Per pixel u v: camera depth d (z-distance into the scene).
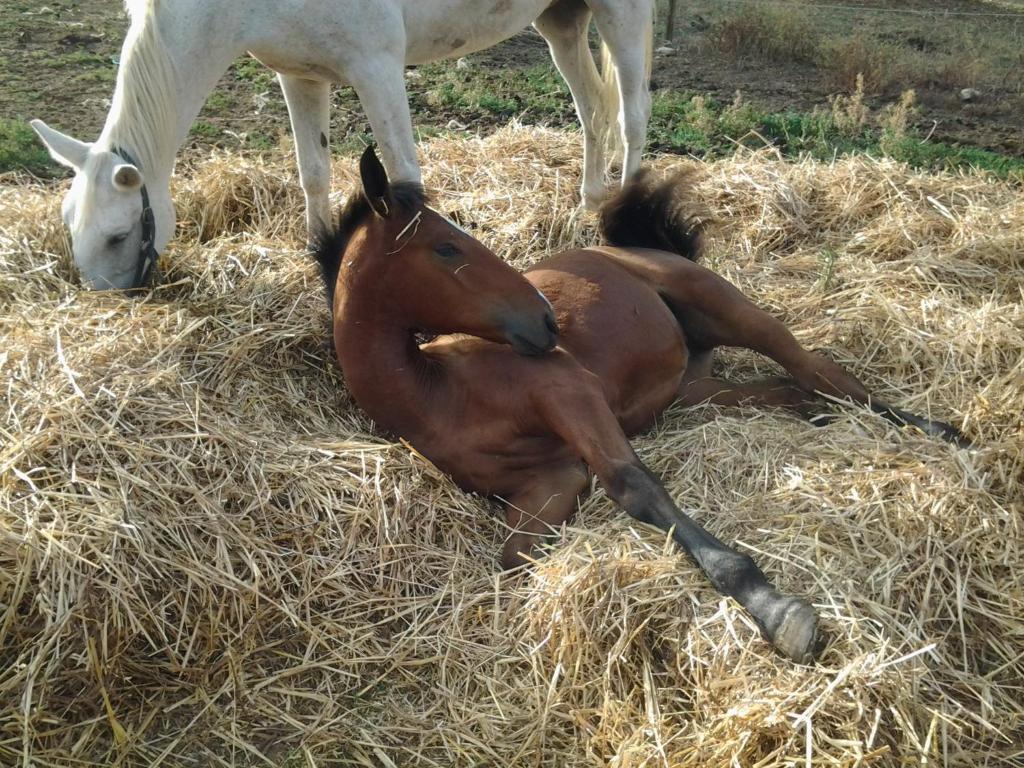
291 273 2.96
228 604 1.94
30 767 1.69
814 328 2.94
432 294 2.19
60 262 2.99
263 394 2.47
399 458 2.28
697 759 1.64
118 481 1.98
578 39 3.73
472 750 1.76
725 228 3.65
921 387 2.65
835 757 1.60
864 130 5.19
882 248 3.48
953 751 1.69
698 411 2.62
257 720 1.83
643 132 3.84
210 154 4.22
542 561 2.03
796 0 8.35
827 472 2.20
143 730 1.78
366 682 1.90
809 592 1.88
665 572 1.92
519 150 4.11
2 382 2.18
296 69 2.99
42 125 2.84
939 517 2.03
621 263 2.66
